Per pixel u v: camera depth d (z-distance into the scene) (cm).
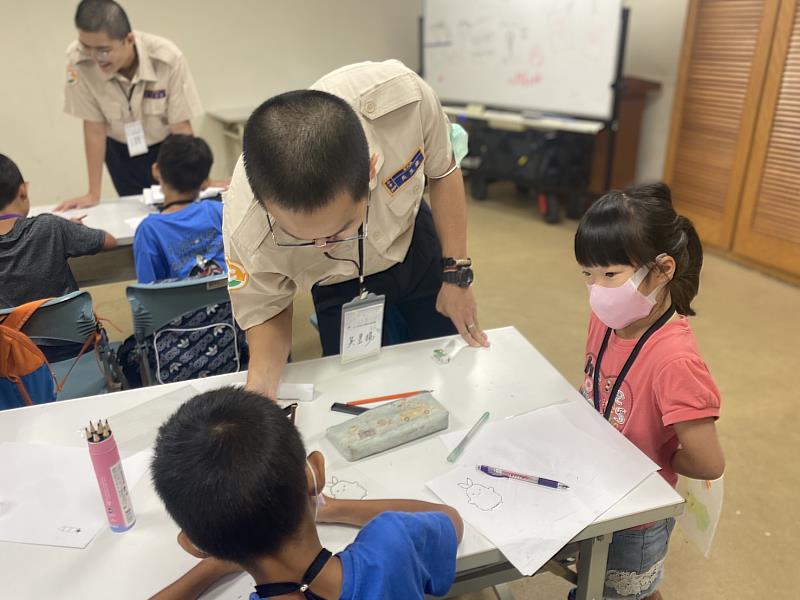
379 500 98
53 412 125
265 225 115
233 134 470
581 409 123
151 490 105
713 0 364
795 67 325
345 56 521
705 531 120
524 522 97
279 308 134
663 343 113
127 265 247
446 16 493
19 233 189
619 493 102
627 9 378
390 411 119
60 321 169
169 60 285
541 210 463
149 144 306
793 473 211
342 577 74
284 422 75
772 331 302
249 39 481
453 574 88
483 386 132
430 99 134
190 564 92
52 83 427
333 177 88
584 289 349
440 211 151
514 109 465
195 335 184
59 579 89
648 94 449
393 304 164
